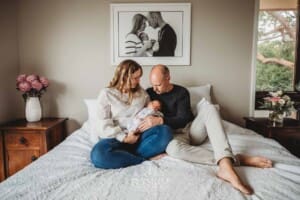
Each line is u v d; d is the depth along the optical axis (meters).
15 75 2.32
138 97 1.62
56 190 0.97
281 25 2.50
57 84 2.38
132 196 0.90
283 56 2.53
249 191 0.94
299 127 1.93
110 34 2.31
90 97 2.40
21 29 2.32
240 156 1.24
